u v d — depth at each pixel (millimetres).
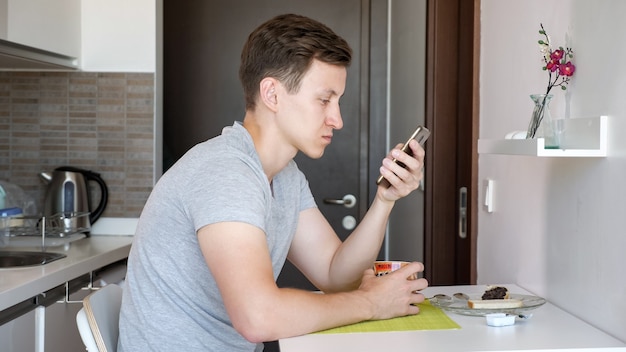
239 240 1302
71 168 3227
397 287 1623
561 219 1792
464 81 2729
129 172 3281
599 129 1554
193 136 3682
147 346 1478
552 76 1823
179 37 3672
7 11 2635
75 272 2459
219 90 3674
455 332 1511
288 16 1496
